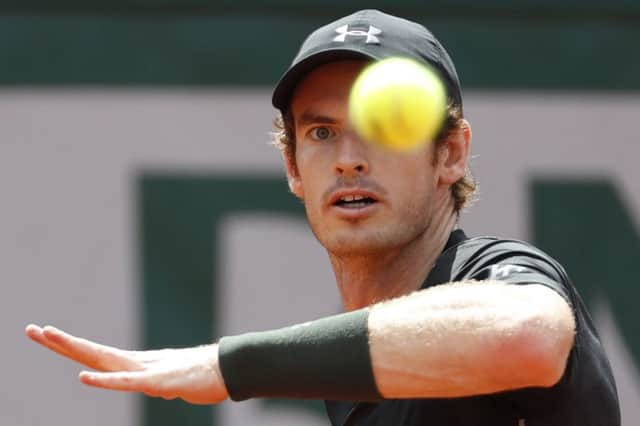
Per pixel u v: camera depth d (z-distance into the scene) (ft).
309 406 56.29
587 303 57.67
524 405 22.94
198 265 56.75
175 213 56.90
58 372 55.98
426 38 26.96
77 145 56.90
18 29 57.16
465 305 20.79
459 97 27.76
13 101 56.85
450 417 23.84
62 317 56.08
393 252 27.02
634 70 58.39
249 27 57.72
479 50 58.03
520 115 57.98
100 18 57.47
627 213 57.93
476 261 24.31
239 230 57.06
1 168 56.44
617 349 57.47
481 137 57.88
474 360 20.35
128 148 57.00
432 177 26.84
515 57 58.13
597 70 58.39
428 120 25.96
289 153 29.32
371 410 25.31
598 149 58.13
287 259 56.95
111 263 56.44
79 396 56.03
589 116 58.18
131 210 56.75
